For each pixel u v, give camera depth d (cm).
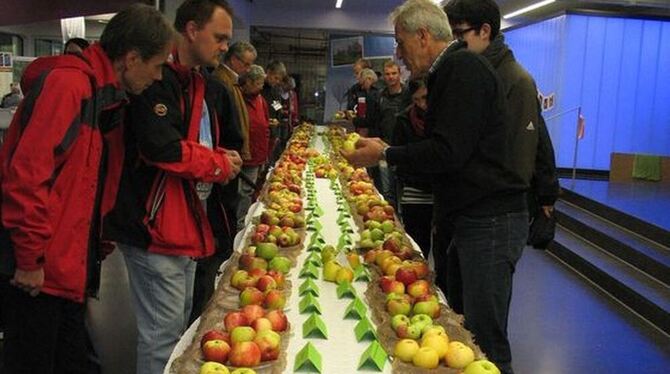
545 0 942
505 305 212
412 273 191
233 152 222
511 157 223
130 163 200
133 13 178
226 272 199
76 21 745
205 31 207
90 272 193
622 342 390
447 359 140
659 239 557
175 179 204
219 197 248
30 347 177
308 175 461
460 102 189
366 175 453
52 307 177
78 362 219
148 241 200
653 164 884
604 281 507
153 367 210
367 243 246
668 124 949
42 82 165
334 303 185
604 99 938
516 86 229
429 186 247
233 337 142
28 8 420
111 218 199
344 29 1340
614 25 921
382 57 1351
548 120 958
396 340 153
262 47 1456
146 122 191
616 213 647
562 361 358
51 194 168
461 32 231
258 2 1295
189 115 212
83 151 173
